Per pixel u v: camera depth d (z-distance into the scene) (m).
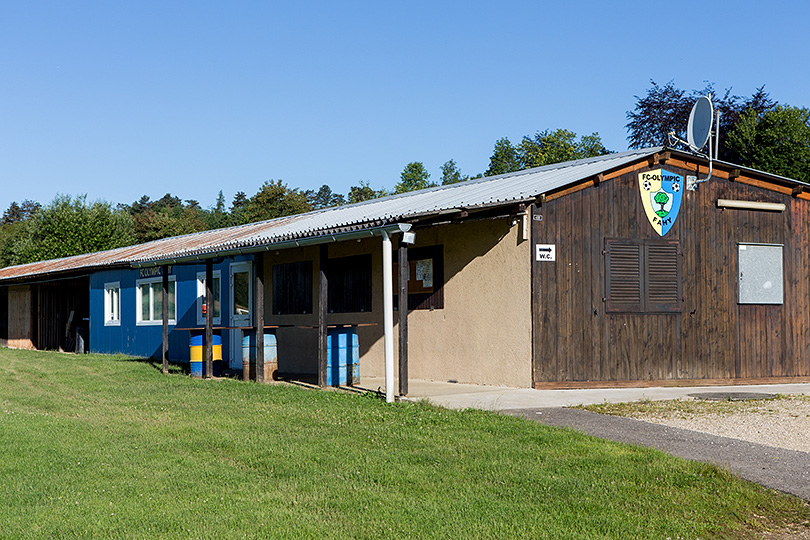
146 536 5.47
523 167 51.41
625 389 13.44
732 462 7.48
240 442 8.65
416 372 15.64
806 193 15.44
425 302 15.45
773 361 14.95
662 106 40.44
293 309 18.97
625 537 5.45
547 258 13.30
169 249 22.83
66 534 5.52
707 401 11.72
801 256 15.38
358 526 5.68
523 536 5.45
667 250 14.20
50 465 7.60
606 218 13.78
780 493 6.46
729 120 38.53
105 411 11.30
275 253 19.69
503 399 11.90
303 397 12.49
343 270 17.58
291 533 5.51
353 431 9.32
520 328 13.36
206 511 6.05
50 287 30.30
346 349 14.28
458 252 14.70
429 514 5.93
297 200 65.06
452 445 8.38
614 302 13.73
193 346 16.83
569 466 7.35
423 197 17.56
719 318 14.55
